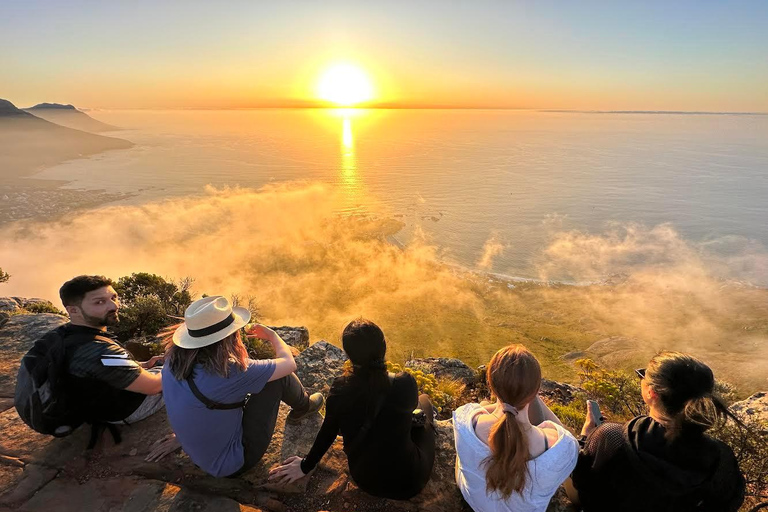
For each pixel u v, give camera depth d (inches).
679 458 91.7
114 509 116.2
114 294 134.5
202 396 114.9
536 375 91.9
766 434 201.5
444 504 125.6
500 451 93.1
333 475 133.0
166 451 136.2
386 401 107.8
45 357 124.5
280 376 127.3
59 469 129.1
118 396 136.5
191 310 115.5
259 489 126.2
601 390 439.2
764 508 189.2
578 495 114.3
